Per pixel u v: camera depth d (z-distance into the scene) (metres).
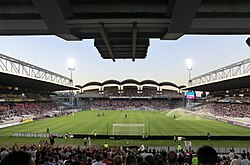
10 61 54.00
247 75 48.47
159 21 6.85
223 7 6.75
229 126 53.16
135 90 160.25
